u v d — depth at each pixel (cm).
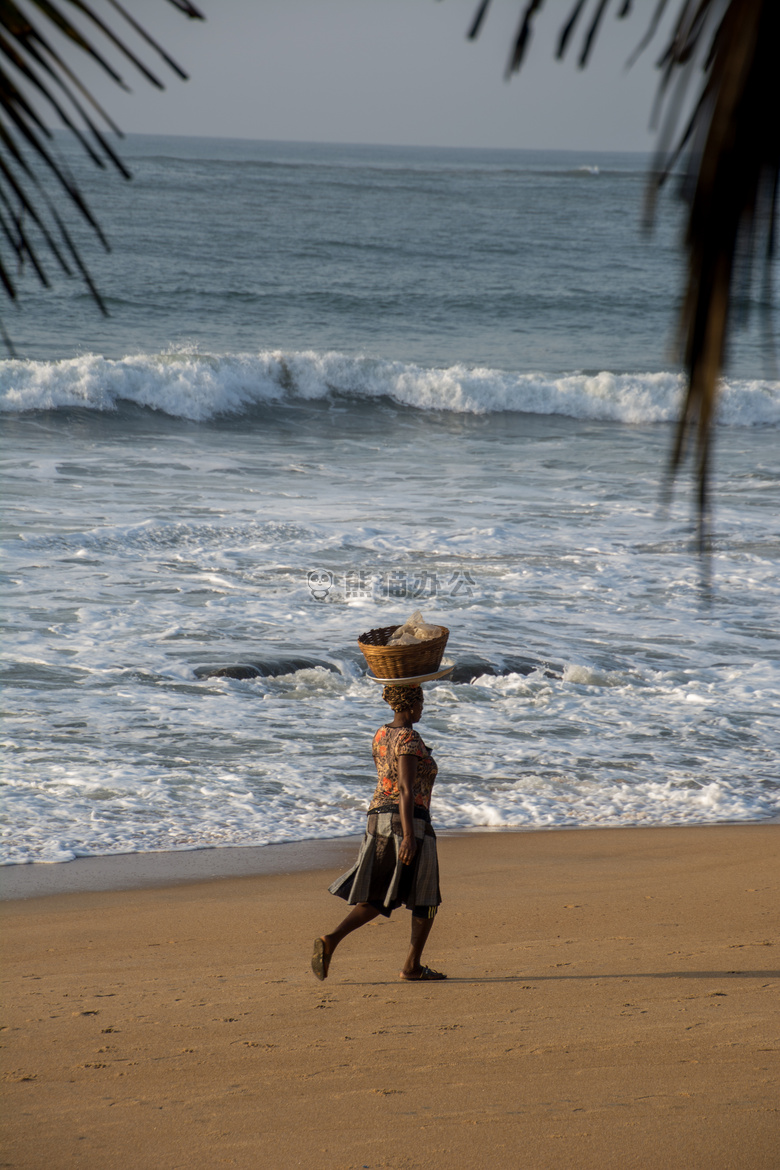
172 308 16125
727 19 324
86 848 3033
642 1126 1269
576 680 4803
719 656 5175
